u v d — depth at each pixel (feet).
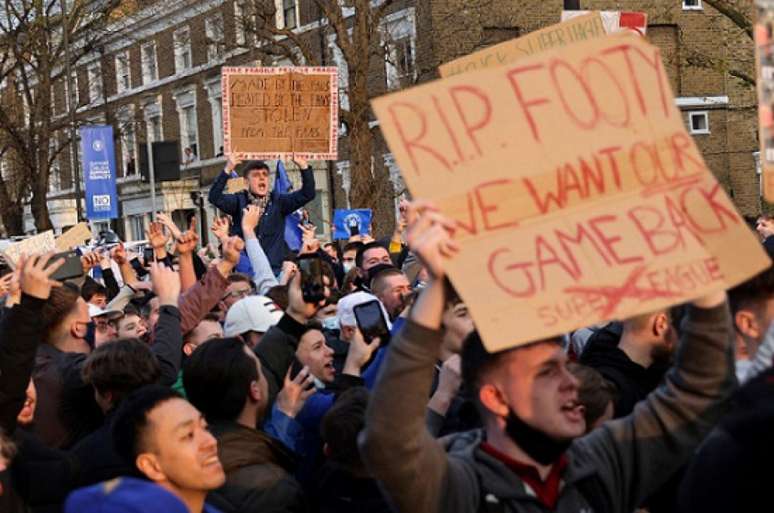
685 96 100.32
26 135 114.11
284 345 17.83
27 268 14.76
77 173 109.40
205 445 12.43
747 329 12.06
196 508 12.53
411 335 9.59
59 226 156.97
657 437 10.70
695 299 10.20
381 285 22.13
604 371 14.60
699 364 10.57
